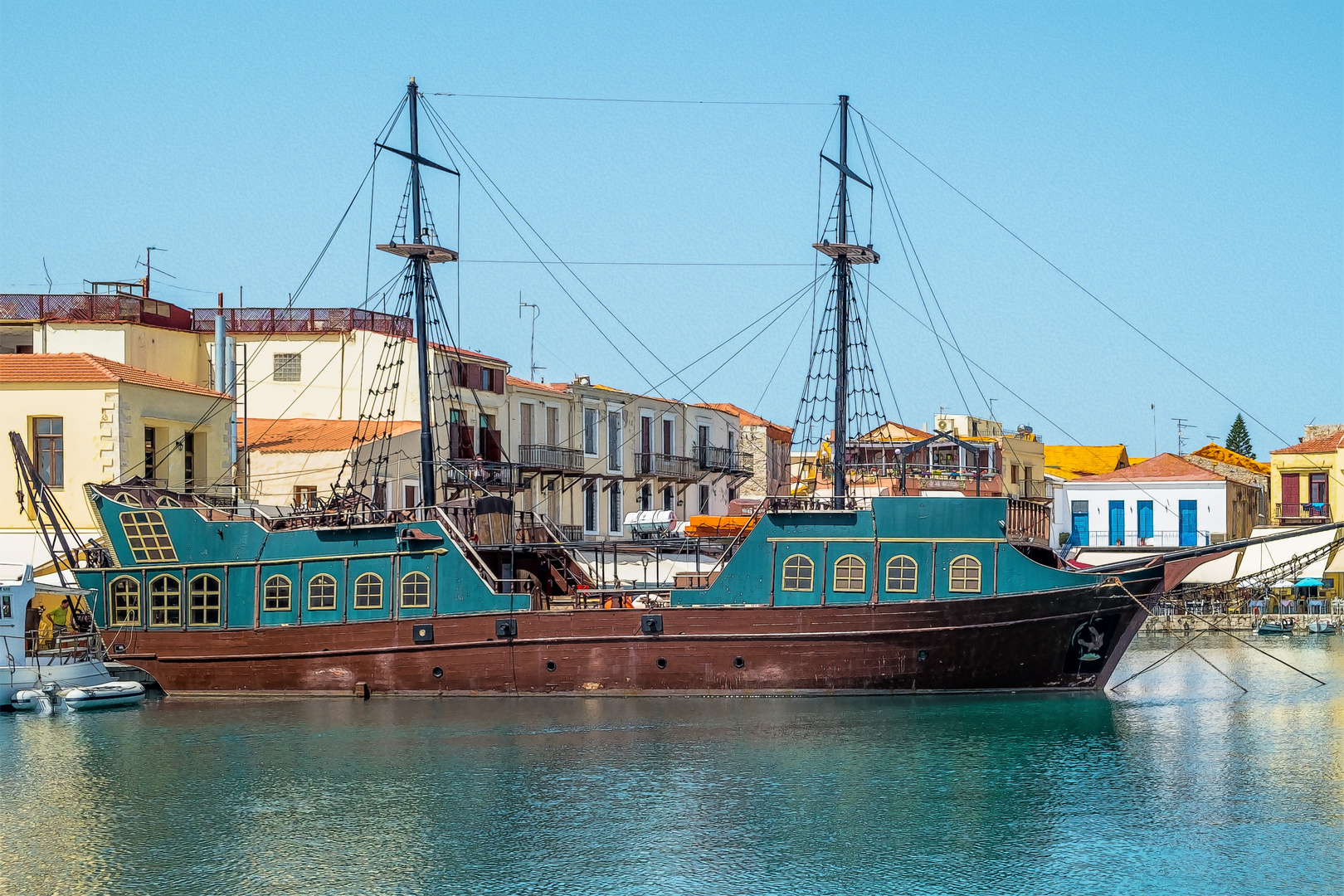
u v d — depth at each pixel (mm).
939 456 94938
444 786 41531
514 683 54750
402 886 33312
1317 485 108750
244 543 57094
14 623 55250
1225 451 138375
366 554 55938
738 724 49344
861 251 60594
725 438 104562
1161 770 43406
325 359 80000
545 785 41594
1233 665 72812
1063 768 43438
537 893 32844
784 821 37969
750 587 53875
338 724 50656
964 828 37312
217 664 57031
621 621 54125
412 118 60312
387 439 64250
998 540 53188
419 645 55188
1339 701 56719
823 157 60938
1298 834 36688
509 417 82875
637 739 47250
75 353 68625
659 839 36500
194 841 36625
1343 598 103812
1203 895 32438
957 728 48750
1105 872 33938
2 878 34031
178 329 80375
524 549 59281
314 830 37438
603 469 89438
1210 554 54906
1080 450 135000
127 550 58062
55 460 64562
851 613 53094
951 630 52969
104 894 32938
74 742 48219
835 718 50375
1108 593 53688
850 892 32781
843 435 60594
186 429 69438
